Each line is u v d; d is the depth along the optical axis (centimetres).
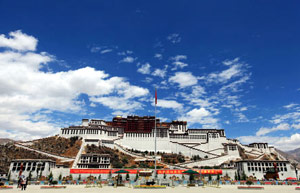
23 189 4350
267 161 10269
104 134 16400
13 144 13125
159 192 3766
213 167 12112
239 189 4728
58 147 14012
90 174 9362
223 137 17562
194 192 3800
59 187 4956
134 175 9138
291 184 6962
